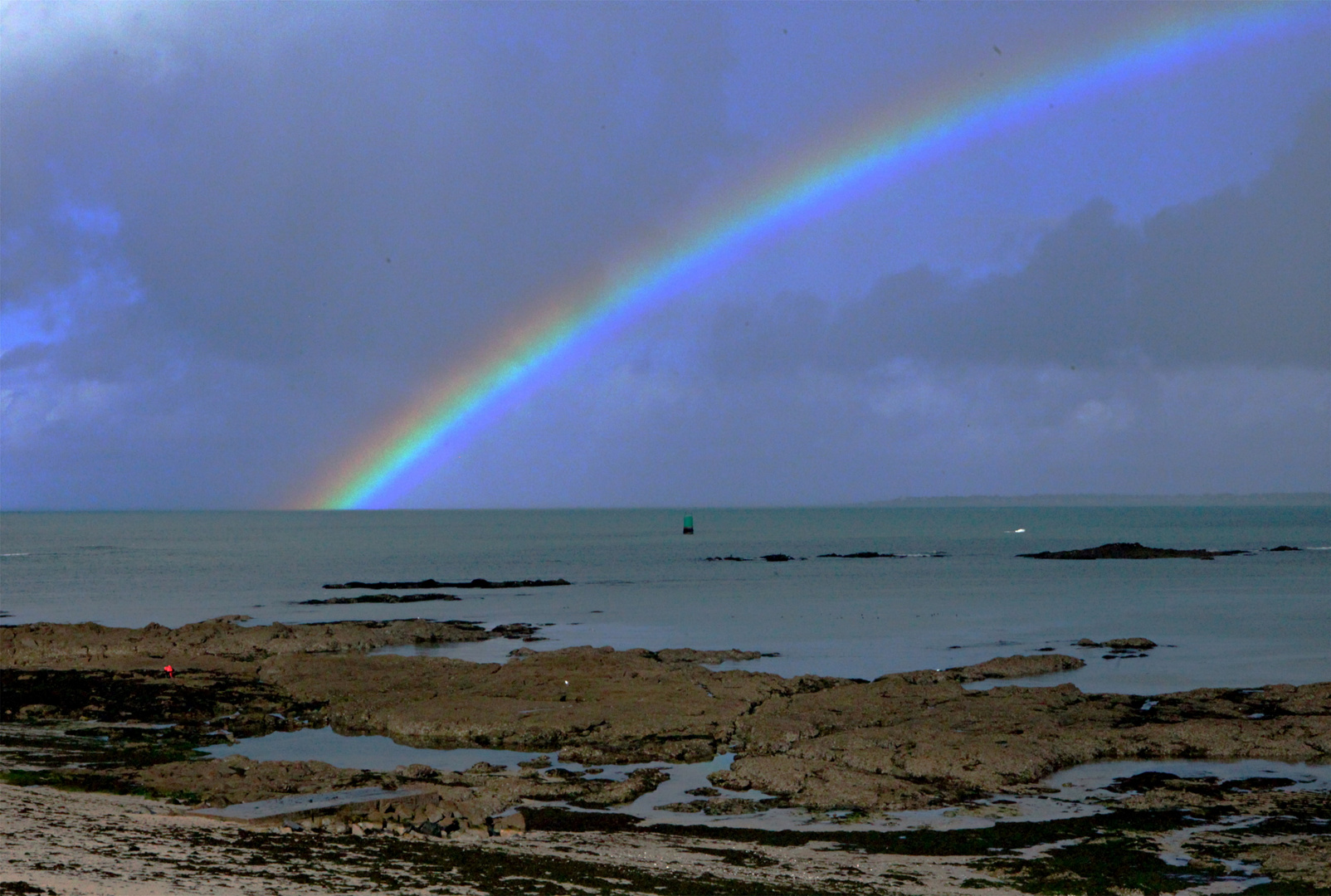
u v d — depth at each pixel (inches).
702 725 1514.5
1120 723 1492.4
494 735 1485.0
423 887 836.0
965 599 3444.9
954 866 943.0
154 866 851.4
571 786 1224.8
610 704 1621.6
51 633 2351.1
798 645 2417.6
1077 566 4987.7
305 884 826.2
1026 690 1715.1
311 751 1425.9
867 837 1031.6
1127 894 874.1
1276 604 3255.4
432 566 5280.5
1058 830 1052.5
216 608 3297.2
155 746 1444.4
